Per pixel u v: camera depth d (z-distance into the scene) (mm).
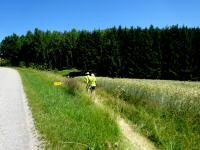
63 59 126062
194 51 88312
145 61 90500
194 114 15898
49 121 12891
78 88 25344
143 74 90625
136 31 93500
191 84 41844
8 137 10914
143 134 13648
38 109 15914
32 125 12586
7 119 13820
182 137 12914
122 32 95875
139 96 22453
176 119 15672
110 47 95500
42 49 129875
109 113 14281
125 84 29172
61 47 125625
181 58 88438
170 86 28375
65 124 12359
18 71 65500
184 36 89000
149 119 15922
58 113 14477
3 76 46750
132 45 92312
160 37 91125
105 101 21219
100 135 11008
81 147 9734
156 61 89750
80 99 19312
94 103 18328
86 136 10805
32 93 22750
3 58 153250
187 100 18188
